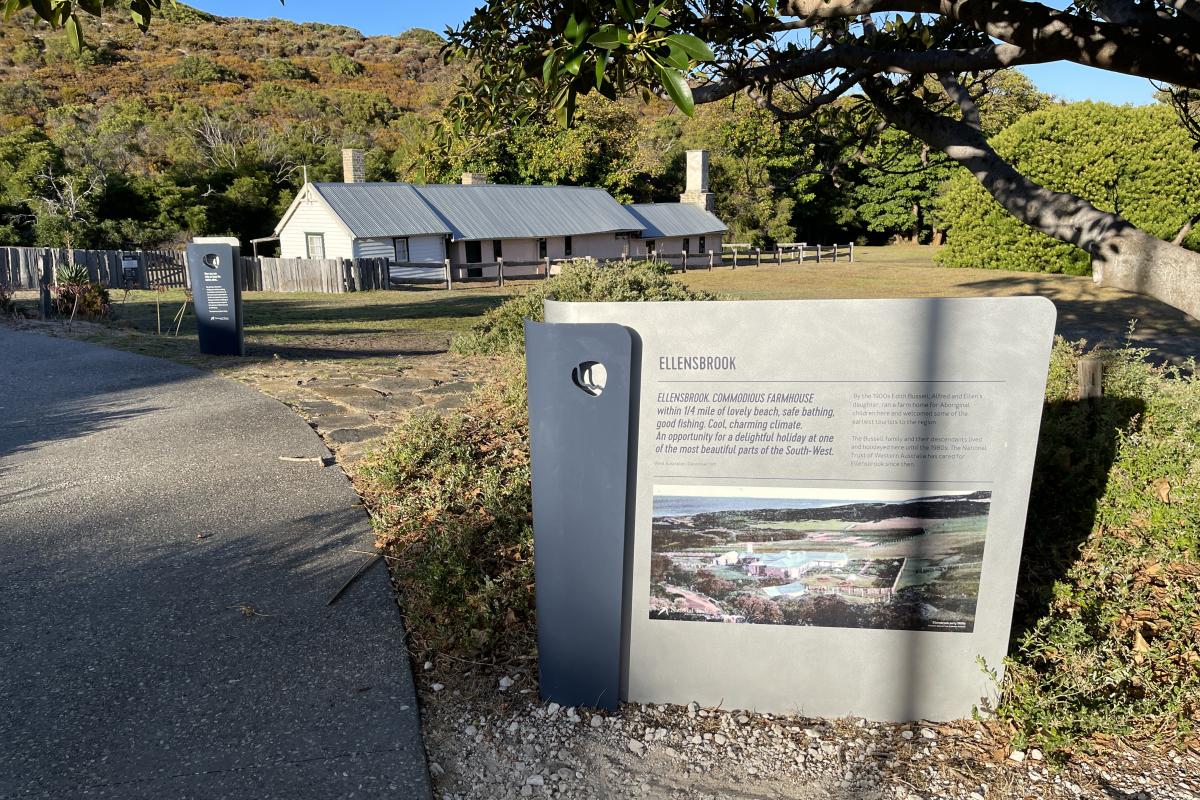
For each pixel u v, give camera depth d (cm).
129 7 302
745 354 261
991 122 2483
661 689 297
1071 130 2409
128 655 328
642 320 263
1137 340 1297
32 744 273
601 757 272
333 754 268
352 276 2778
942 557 271
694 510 276
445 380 880
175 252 2833
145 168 4834
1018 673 287
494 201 3856
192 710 291
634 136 4956
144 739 276
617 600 283
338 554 421
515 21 393
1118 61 261
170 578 397
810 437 265
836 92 432
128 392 820
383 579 392
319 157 5300
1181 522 386
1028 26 268
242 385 847
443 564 376
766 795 256
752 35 376
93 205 4034
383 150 5850
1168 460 423
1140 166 2308
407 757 267
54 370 938
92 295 1482
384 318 1762
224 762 264
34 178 4031
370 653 327
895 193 5347
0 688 305
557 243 3975
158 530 457
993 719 286
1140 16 255
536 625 343
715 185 5425
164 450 613
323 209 3303
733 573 281
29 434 668
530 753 274
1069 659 296
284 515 477
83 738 276
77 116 5678
